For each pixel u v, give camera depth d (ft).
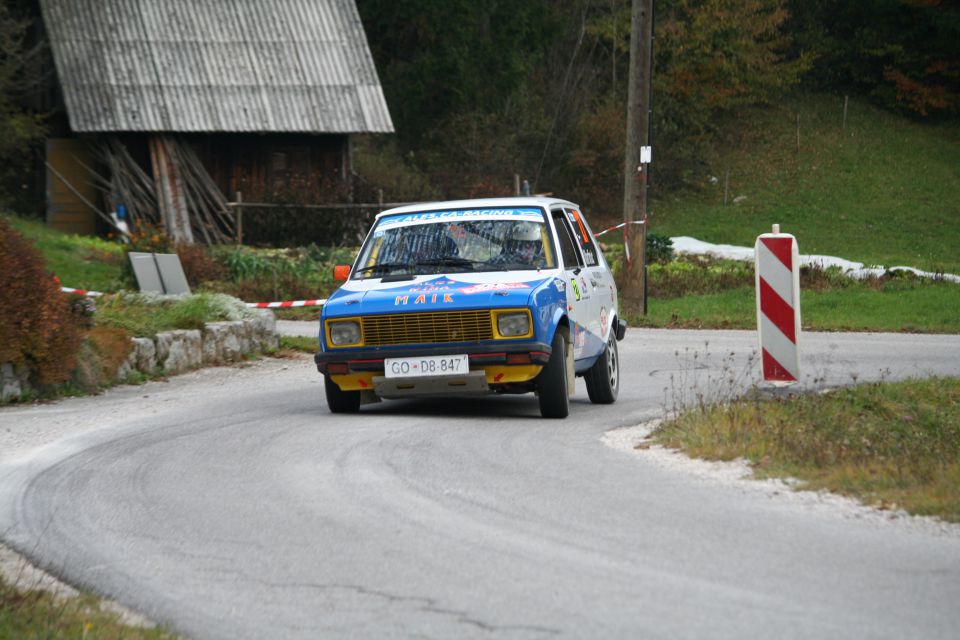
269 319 190.80
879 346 194.18
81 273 279.28
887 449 94.17
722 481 83.25
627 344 201.26
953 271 368.68
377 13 559.38
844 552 64.49
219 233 400.26
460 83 554.05
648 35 247.29
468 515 74.49
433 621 55.16
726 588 58.49
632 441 100.63
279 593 60.39
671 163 565.94
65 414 122.31
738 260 365.81
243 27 427.33
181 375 161.38
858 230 511.40
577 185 570.05
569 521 72.49
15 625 55.06
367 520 73.87
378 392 113.39
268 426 111.96
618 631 52.85
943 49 617.21
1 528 74.74
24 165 422.00
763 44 582.35
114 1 422.41
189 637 54.70
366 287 118.62
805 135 601.62
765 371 117.39
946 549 64.80
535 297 111.14
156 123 396.37
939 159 579.89
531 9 577.43
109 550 69.31
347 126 411.75
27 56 401.90
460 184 518.78
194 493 82.89
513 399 134.92
